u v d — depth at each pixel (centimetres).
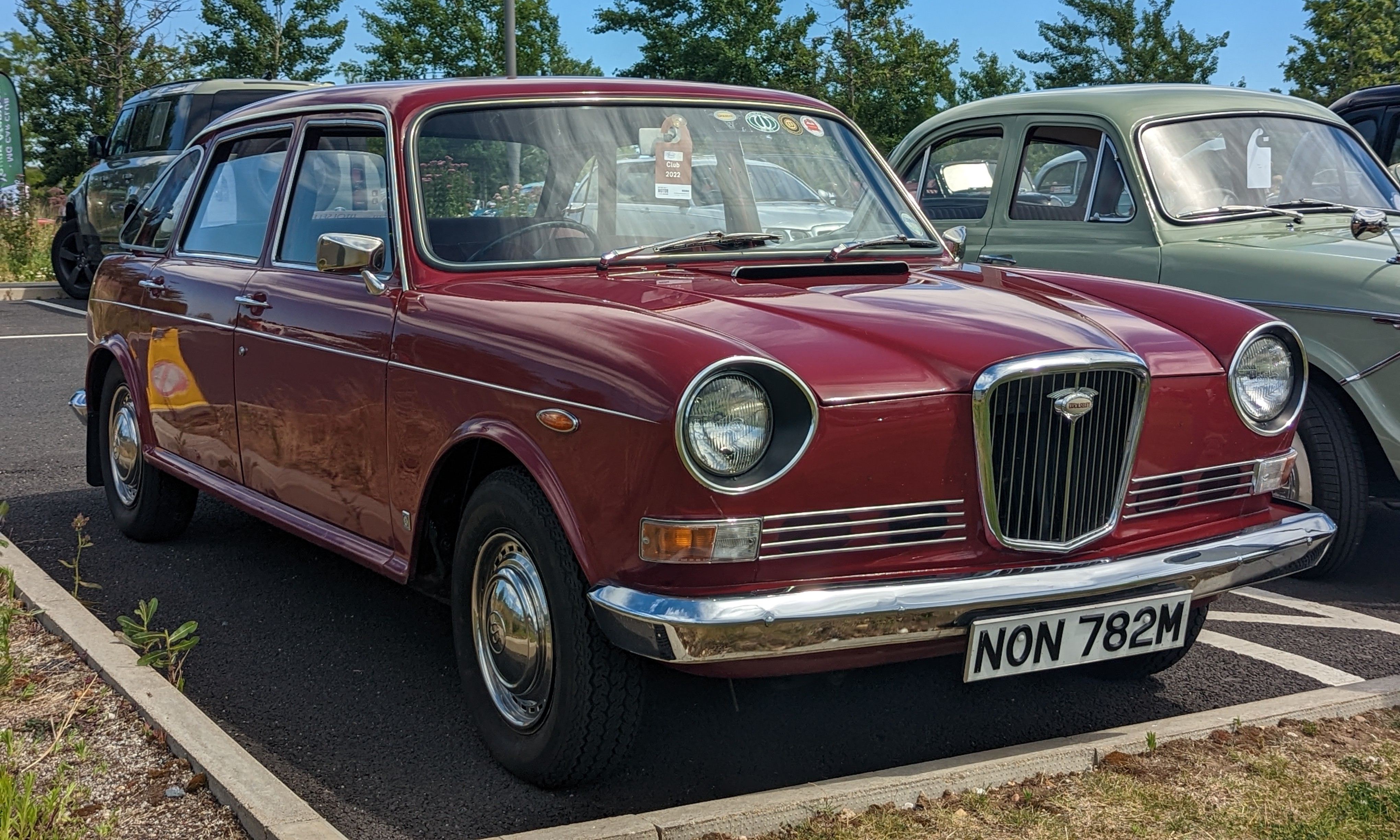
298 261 439
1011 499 313
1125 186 599
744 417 284
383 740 364
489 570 342
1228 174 607
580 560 300
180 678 383
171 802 308
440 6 2730
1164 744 344
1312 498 528
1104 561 322
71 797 309
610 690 308
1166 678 420
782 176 437
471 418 335
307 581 512
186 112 1419
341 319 391
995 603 299
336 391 394
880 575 300
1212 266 553
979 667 303
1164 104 621
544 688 323
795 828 297
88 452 600
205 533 582
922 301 348
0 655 395
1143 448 336
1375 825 298
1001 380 304
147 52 2720
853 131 475
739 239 407
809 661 295
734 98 450
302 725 375
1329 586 536
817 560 294
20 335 1295
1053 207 637
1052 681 415
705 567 285
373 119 412
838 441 290
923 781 313
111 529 588
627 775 342
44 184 2866
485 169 397
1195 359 348
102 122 2727
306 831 282
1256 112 637
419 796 329
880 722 380
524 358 317
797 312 327
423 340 354
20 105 2789
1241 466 359
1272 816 303
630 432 286
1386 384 499
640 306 326
